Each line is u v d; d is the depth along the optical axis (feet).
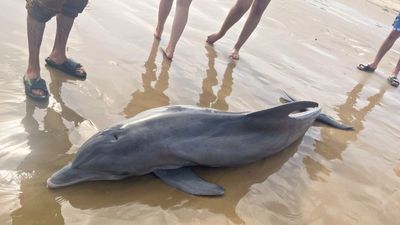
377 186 14.33
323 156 15.21
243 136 13.23
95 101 14.42
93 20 20.16
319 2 39.01
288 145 14.89
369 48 30.01
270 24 28.07
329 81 22.27
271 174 13.44
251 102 17.61
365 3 45.50
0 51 15.34
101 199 10.82
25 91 13.73
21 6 19.02
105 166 11.17
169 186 11.81
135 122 11.81
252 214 11.57
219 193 11.84
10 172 10.77
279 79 20.56
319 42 27.86
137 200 11.07
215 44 22.24
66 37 14.97
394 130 18.90
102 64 16.79
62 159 11.58
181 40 21.39
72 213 10.16
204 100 16.70
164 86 16.74
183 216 10.91
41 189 10.57
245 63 21.15
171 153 11.95
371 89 22.99
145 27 21.38
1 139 11.68
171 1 19.45
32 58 13.69
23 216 9.73
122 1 23.75
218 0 29.53
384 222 12.63
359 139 17.10
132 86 15.98
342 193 13.47
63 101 13.94
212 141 12.58
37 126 12.50
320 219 12.07
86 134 12.71
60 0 13.26
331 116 18.47
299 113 15.56
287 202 12.41
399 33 24.27
